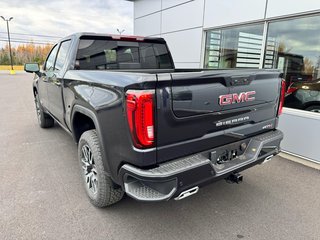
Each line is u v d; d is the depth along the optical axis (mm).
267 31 4414
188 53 6414
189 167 1811
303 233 2213
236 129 2254
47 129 5426
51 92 3877
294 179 3258
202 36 5910
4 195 2727
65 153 4000
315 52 3783
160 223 2326
